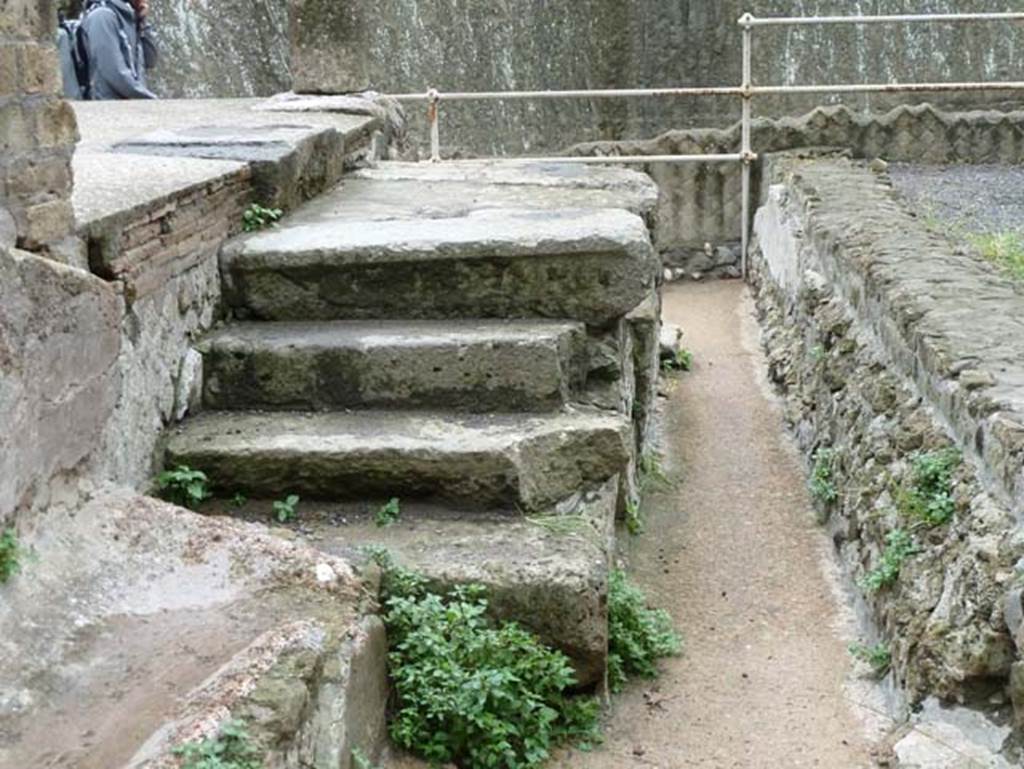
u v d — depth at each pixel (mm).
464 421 4062
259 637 2846
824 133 10359
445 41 10836
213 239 4355
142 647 2832
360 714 3027
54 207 3256
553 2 11094
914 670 3523
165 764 2381
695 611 4414
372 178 6078
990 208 8250
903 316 4590
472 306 4422
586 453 3986
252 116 6574
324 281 4418
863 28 10898
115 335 3344
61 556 3002
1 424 2789
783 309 7820
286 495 3893
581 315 4406
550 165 6598
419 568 3527
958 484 3717
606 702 3656
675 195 10305
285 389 4180
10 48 3041
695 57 11023
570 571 3527
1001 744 3197
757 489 5668
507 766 3332
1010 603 3170
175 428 4023
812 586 4625
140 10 8672
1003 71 10852
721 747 3531
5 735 2523
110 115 6633
